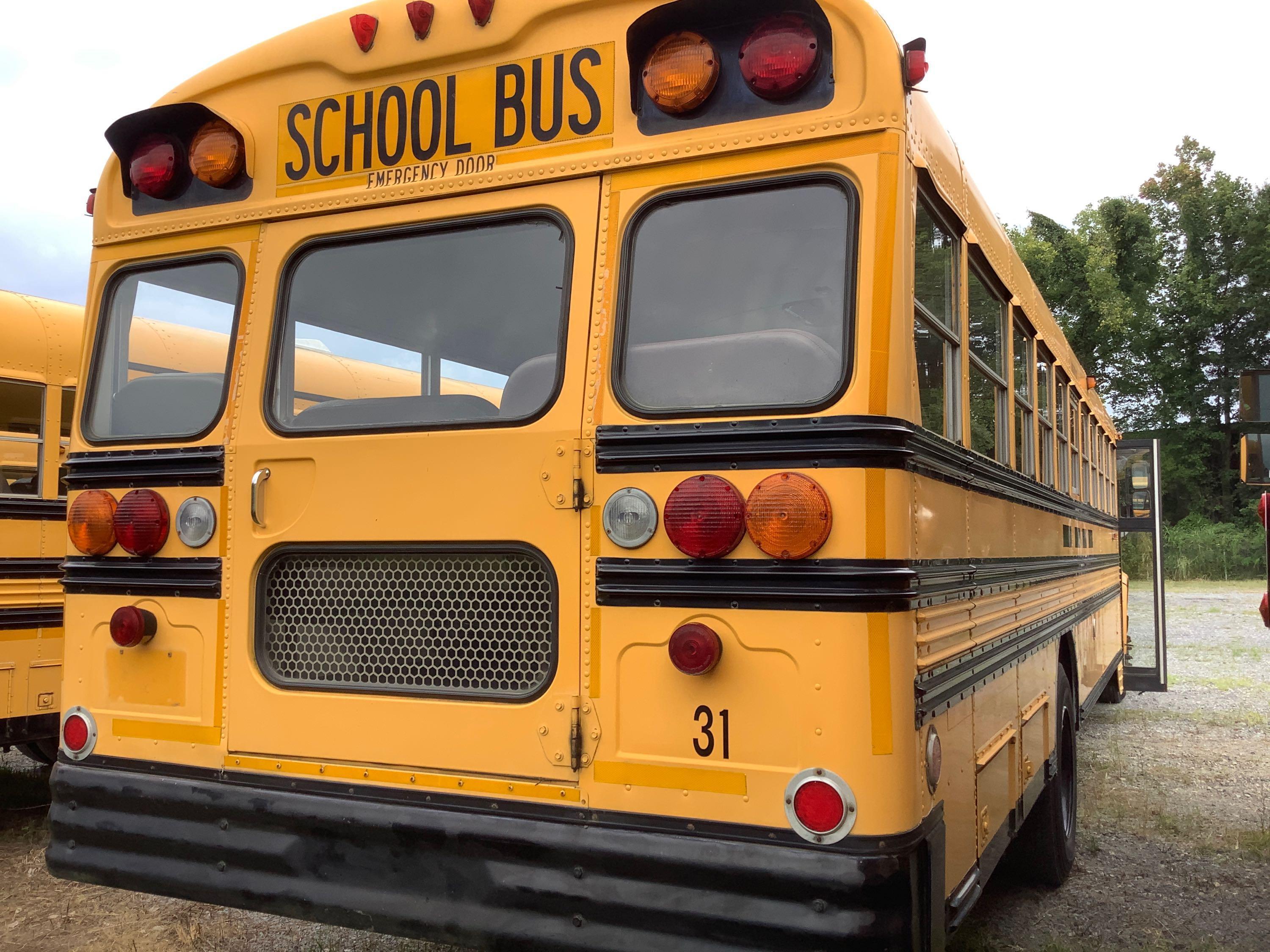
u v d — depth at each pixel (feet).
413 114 9.25
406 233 9.21
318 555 9.21
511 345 8.77
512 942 7.95
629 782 7.82
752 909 7.26
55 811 9.88
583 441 8.18
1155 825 18.11
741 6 7.95
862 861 7.04
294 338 9.64
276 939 12.60
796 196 7.97
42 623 16.97
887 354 7.50
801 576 7.32
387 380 9.27
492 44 8.91
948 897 8.28
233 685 9.30
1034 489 13.96
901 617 7.34
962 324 9.91
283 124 9.80
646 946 7.52
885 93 7.73
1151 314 123.75
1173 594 76.38
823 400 7.51
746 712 7.48
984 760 9.83
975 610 9.77
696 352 8.09
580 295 8.45
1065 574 17.03
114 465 10.04
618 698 7.90
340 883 8.61
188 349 10.03
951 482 8.98
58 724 17.25
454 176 9.04
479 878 8.11
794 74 7.82
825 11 7.88
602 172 8.52
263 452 9.36
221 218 9.96
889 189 7.67
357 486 8.94
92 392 10.44
